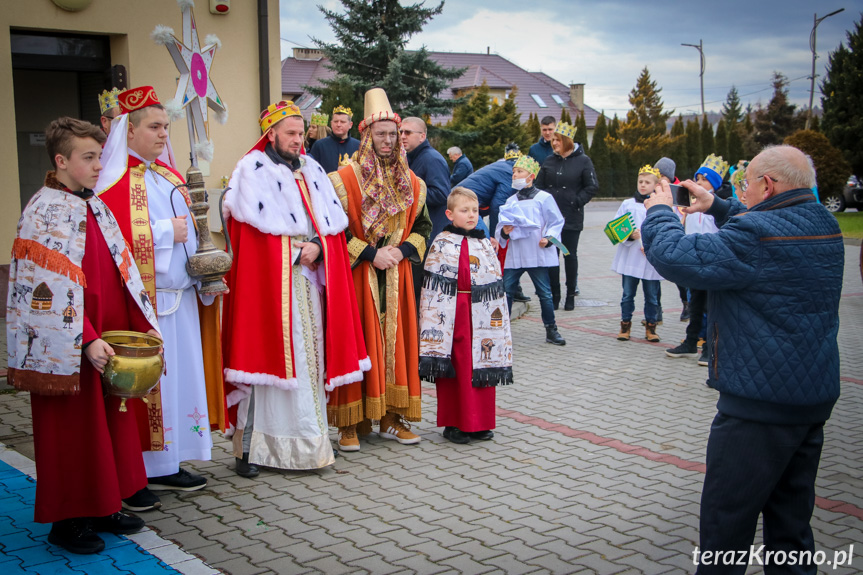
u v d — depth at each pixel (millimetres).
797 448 3020
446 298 5039
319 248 4531
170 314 4008
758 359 2930
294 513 3996
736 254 2955
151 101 3945
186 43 4203
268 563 3436
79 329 3309
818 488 4422
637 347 8117
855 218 25766
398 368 5047
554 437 5281
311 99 38812
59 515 3410
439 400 5180
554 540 3697
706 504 3090
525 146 32688
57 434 3387
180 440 4152
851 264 15320
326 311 4637
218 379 4336
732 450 3010
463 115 32625
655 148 56062
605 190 43469
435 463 4785
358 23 24469
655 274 8227
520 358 7617
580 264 15320
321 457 4527
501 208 8172
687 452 4980
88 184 3449
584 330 9000
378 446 5133
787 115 53594
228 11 9969
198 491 4297
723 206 3592
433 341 5031
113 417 3576
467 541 3678
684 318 9539
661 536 3754
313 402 4543
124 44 9289
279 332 4410
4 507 3980
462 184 8453
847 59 30031
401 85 24297
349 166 4977
